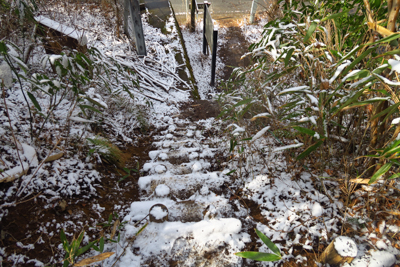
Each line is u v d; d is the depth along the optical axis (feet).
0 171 5.76
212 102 14.26
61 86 7.34
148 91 14.25
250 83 9.93
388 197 6.08
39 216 5.88
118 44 16.79
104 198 7.18
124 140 10.21
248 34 24.40
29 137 7.32
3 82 5.66
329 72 6.41
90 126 9.20
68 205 6.41
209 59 21.45
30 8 10.43
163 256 5.71
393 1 4.87
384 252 5.36
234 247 5.90
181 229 6.18
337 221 6.12
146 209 6.92
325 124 5.74
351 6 7.98
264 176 7.60
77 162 7.52
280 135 7.47
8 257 5.05
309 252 5.70
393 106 4.59
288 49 6.58
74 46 10.14
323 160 7.11
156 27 20.26
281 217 6.49
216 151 9.71
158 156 9.42
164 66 16.70
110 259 5.58
